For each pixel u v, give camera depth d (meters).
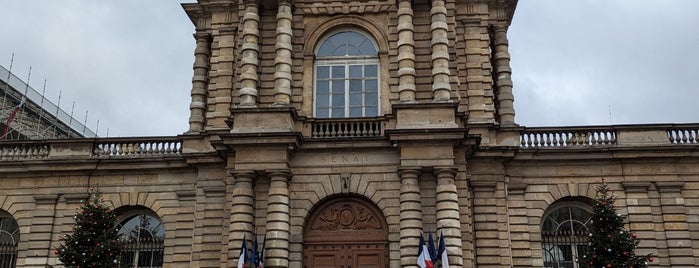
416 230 25.48
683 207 29.22
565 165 30.06
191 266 28.91
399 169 26.25
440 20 29.16
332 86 30.20
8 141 31.97
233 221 26.20
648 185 29.50
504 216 28.78
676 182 29.41
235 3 32.47
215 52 31.97
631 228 28.97
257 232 26.31
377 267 26.41
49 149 32.12
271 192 26.34
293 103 29.23
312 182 27.08
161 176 31.19
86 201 29.41
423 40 29.77
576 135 30.44
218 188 29.55
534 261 28.77
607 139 30.34
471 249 26.23
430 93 28.77
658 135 30.19
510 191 29.66
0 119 44.56
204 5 33.19
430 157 26.27
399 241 25.94
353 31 30.89
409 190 25.98
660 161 29.81
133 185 31.17
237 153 26.94
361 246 26.73
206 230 28.86
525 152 29.69
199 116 32.19
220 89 31.19
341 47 30.78
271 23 30.69
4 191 31.66
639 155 29.55
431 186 26.42
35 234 30.75
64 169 31.31
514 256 28.64
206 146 30.48
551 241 29.78
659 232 28.97
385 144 26.95
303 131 28.11
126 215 31.50
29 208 31.33
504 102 31.73
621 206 29.34
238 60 30.89
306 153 27.42
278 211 26.08
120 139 31.78
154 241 31.05
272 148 26.80
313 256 26.75
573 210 30.23
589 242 26.00
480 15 31.91
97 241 25.98
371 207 27.09
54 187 31.41
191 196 30.55
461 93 30.45
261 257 25.19
